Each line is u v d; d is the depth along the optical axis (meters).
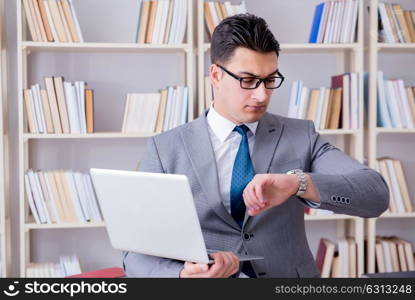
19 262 3.46
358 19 3.32
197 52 3.39
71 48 3.26
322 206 1.56
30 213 3.41
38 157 3.48
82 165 3.53
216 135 1.84
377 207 1.64
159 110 3.25
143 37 3.22
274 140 1.82
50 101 3.15
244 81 1.67
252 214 1.49
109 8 3.49
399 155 3.76
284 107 3.64
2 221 3.16
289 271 1.74
